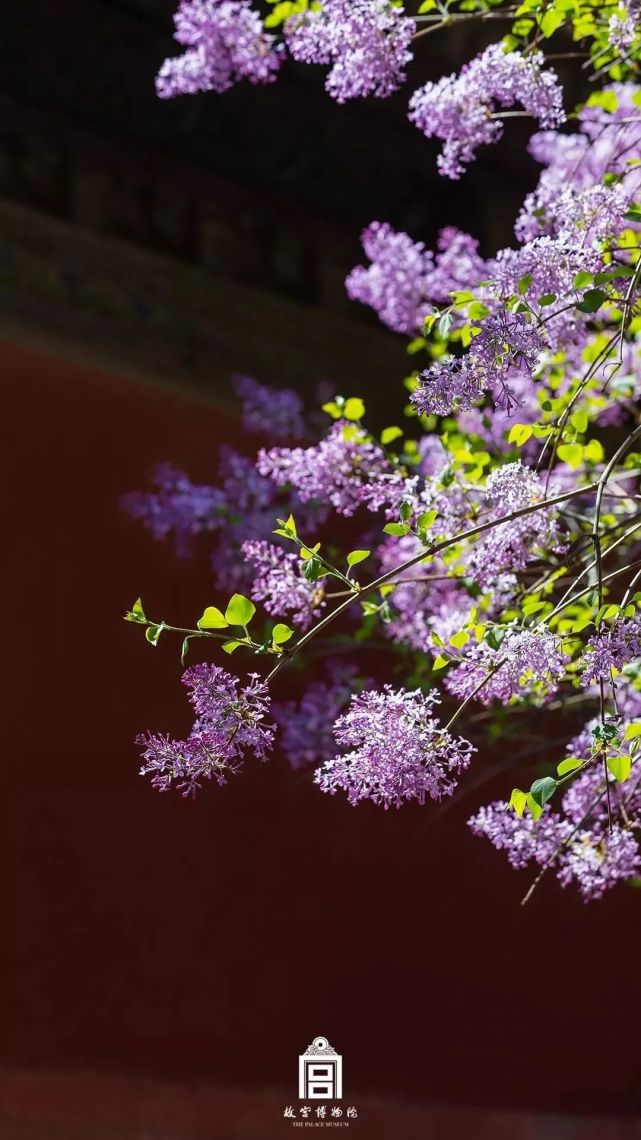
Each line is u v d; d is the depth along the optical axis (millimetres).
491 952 6195
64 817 5359
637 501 3127
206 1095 5438
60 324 5648
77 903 5336
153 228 5984
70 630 5508
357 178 6602
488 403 3658
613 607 2109
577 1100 6238
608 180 2648
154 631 2064
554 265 2238
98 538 5617
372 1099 5770
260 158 6355
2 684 5332
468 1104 5969
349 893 5906
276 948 5711
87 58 5863
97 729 5496
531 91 2641
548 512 2434
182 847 5578
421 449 3363
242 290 6141
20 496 5488
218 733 2035
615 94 3451
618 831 2516
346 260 6551
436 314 2248
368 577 5305
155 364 5859
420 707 2084
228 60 2826
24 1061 5145
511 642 2127
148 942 5457
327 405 2961
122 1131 5242
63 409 5633
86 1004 5297
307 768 5824
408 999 5957
